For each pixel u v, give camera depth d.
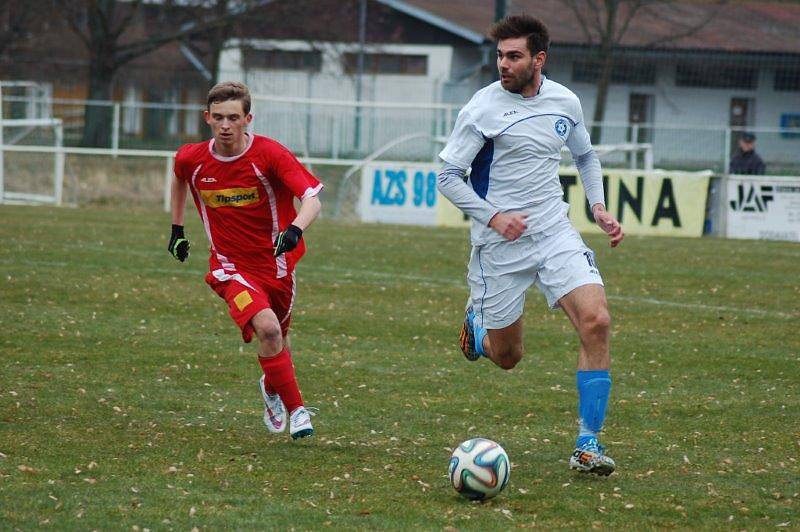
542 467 16.92
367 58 121.56
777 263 46.50
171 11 104.69
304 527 13.59
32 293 33.12
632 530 13.81
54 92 128.62
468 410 20.84
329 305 33.12
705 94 113.75
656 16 108.25
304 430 17.56
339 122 83.50
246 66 106.19
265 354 17.75
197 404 20.75
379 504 14.66
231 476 15.87
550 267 17.16
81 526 13.43
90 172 72.44
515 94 17.23
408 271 41.38
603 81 99.62
